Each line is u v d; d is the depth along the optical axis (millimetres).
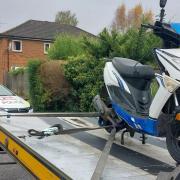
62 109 16844
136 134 5328
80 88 15578
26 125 5598
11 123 5750
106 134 5164
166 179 2812
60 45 20281
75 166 3484
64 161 3674
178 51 3980
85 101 15203
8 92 14219
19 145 4531
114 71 4863
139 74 4652
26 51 39875
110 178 3209
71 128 5195
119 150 4398
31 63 17781
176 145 3691
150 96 4566
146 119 4113
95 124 5688
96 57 15266
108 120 4961
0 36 39438
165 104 3867
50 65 16516
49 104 17062
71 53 19891
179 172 2812
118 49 13555
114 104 4723
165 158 4070
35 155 3922
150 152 4344
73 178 3084
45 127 5438
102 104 4992
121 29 15672
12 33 40062
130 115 4379
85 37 16312
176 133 3688
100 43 15195
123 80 4727
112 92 4836
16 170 7250
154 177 3273
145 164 3789
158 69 4219
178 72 3729
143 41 8219
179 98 3750
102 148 4312
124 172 3424
